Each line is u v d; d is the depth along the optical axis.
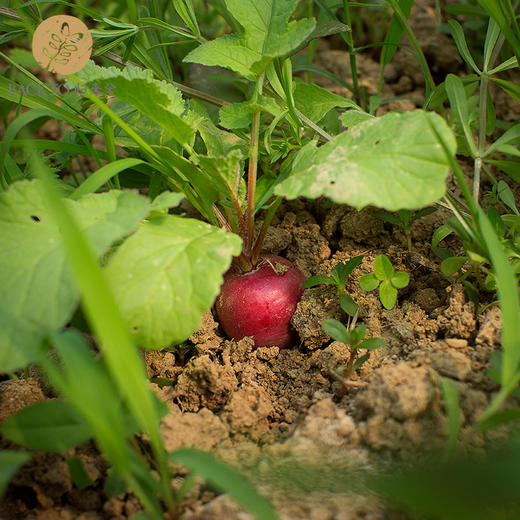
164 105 0.42
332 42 0.64
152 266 0.40
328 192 0.40
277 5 0.44
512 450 0.38
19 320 0.38
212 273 0.40
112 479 0.40
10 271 0.39
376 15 0.63
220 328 0.47
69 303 0.38
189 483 0.38
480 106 0.46
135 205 0.41
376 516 0.39
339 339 0.42
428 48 0.60
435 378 0.41
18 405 0.42
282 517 0.39
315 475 0.40
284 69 0.45
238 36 0.44
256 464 0.41
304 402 0.43
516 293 0.39
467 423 0.41
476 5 0.58
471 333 0.44
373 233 0.49
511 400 0.41
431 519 0.38
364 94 0.54
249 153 0.45
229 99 0.55
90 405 0.36
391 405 0.41
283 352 0.46
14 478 0.41
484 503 0.37
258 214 0.52
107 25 0.50
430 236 0.49
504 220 0.45
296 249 0.50
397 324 0.45
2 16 0.49
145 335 0.40
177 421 0.42
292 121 0.46
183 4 0.48
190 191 0.47
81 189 0.42
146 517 0.38
